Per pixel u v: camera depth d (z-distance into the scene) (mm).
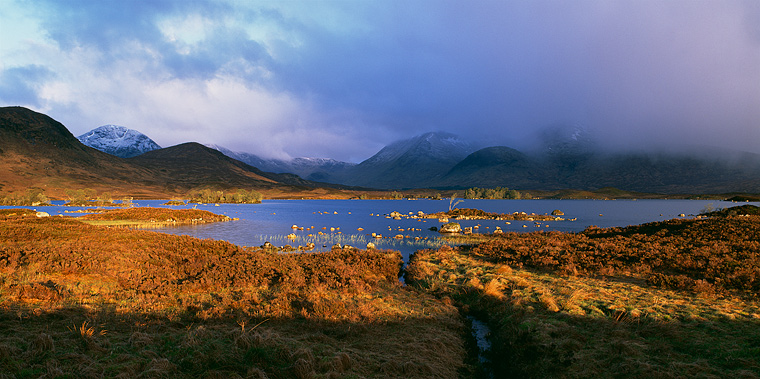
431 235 65750
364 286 22141
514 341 15156
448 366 13062
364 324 15500
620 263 26953
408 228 80625
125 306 15359
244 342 11695
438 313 18844
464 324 18266
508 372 13492
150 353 10500
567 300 18766
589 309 17406
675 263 25469
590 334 14742
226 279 22234
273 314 15461
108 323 12891
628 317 15969
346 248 43219
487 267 29234
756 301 17453
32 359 9188
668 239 35750
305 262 30125
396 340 14383
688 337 13609
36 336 10336
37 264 20609
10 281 16797
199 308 16016
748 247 28250
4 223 41844
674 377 10883
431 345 14195
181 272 24312
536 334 15047
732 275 21016
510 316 17922
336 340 13656
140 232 42688
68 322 12445
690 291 19625
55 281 18172
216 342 11633
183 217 95250
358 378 10758
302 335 13703
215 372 9695
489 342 16562
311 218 116500
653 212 164375
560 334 14828
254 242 55188
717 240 32594
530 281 23562
